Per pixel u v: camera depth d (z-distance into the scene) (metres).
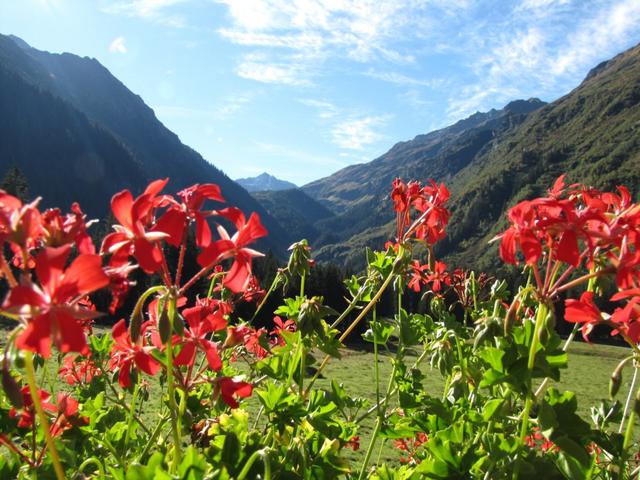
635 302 1.97
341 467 2.37
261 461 2.11
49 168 167.50
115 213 1.78
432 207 3.52
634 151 163.88
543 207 2.06
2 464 2.18
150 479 1.65
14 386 1.51
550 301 1.99
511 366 2.16
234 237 1.97
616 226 1.96
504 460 2.21
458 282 4.85
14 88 170.62
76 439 2.67
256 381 2.86
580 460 2.05
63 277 1.46
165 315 1.83
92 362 4.15
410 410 3.30
